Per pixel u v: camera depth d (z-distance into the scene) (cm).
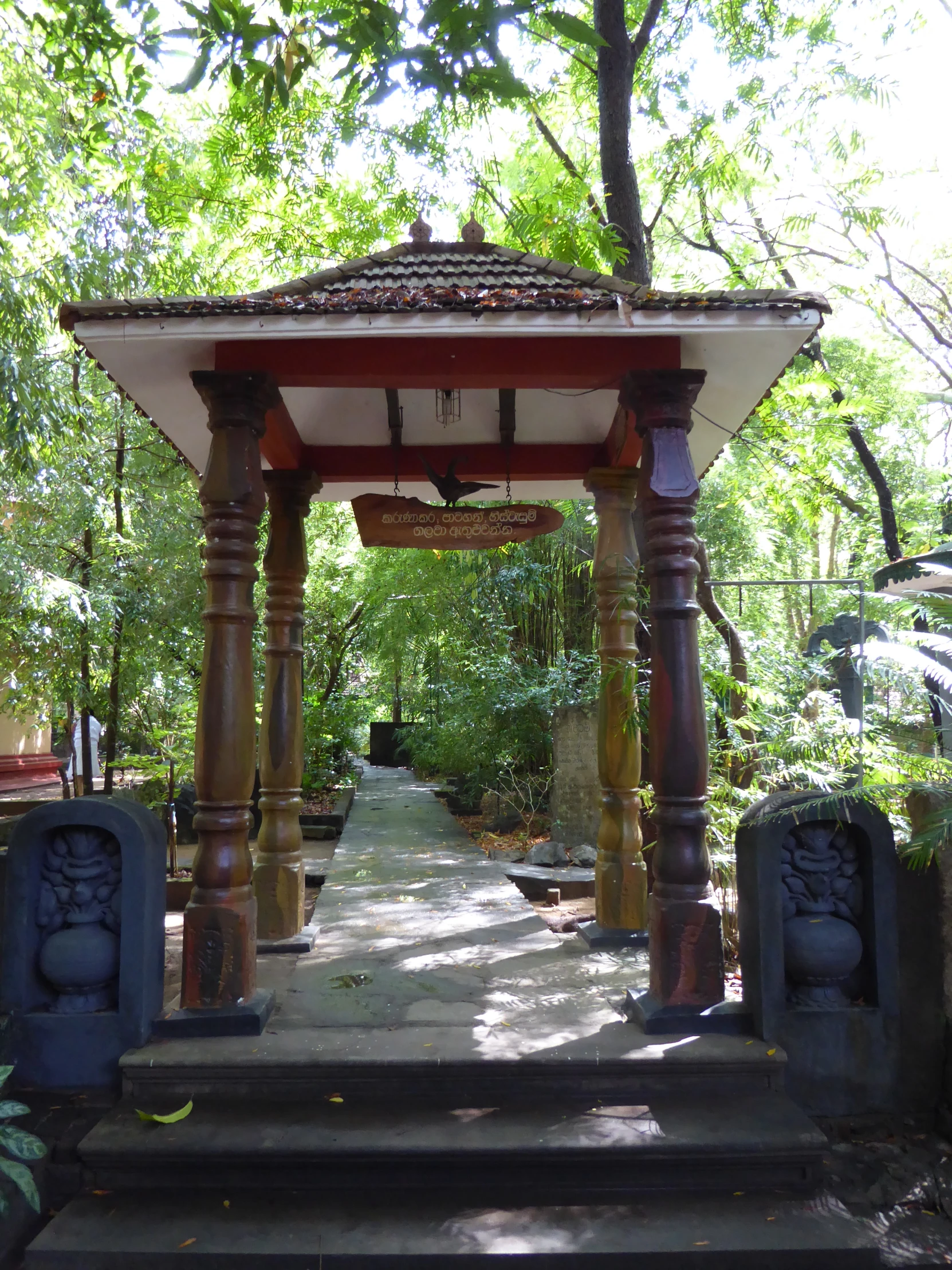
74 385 859
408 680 2155
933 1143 361
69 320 388
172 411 495
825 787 454
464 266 484
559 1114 347
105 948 387
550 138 865
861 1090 376
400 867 784
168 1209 316
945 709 436
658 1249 291
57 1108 366
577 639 1043
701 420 509
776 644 759
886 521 1080
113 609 902
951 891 381
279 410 493
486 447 586
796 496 847
